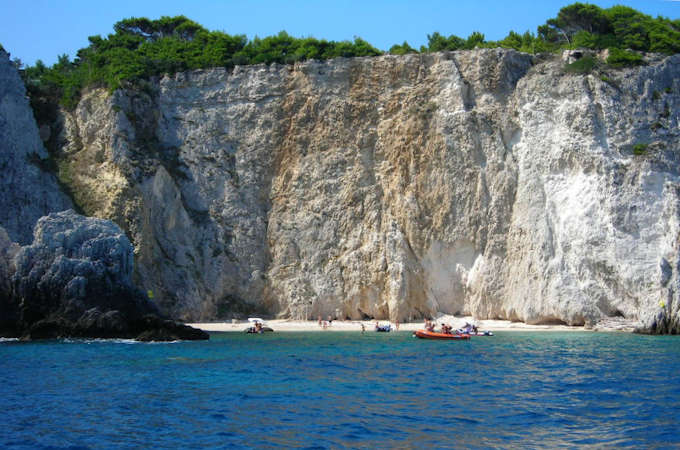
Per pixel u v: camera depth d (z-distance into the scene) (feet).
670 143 202.59
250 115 232.94
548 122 210.59
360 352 137.69
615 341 158.10
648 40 234.17
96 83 230.48
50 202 195.31
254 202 225.35
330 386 98.07
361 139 224.53
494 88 220.43
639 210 193.36
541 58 227.81
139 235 197.88
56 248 156.46
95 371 110.01
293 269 216.13
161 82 236.43
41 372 108.68
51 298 153.69
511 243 203.62
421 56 228.22
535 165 207.10
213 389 95.25
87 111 223.51
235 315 213.25
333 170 223.51
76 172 210.59
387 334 179.83
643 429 74.13
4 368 112.68
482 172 211.61
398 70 228.63
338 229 217.36
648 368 115.34
